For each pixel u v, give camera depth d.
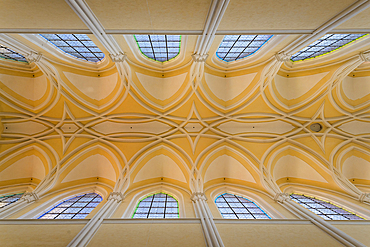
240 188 11.36
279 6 4.48
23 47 8.02
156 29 5.54
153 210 9.12
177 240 5.64
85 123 11.84
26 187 11.17
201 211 7.59
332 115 11.27
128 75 10.36
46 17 4.84
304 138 11.78
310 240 5.49
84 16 4.60
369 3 4.10
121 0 4.36
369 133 11.23
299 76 11.13
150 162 12.05
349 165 11.39
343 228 6.21
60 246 5.32
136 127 12.25
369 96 10.75
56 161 11.08
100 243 5.45
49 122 11.55
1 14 4.71
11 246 5.28
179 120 12.05
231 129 12.27
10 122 11.25
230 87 11.68
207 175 11.70
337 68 9.84
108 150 11.85
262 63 10.14
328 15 4.77
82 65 10.81
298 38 6.71
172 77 11.49
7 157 11.04
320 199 10.42
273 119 11.70
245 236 5.82
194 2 4.44
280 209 8.35
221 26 5.36
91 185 11.65
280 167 11.94
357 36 8.50
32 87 11.20
